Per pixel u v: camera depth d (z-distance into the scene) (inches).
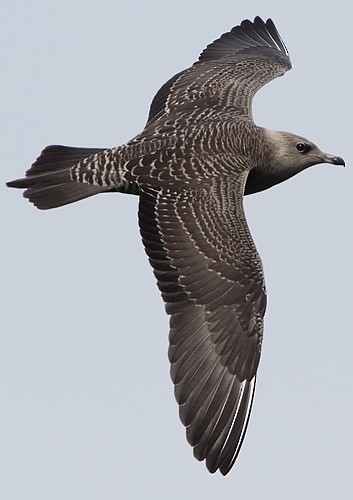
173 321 602.2
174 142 648.4
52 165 655.1
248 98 710.5
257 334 607.2
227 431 589.3
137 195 650.2
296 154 697.6
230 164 646.5
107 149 652.1
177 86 717.9
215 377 595.5
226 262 609.6
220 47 789.9
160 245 618.5
